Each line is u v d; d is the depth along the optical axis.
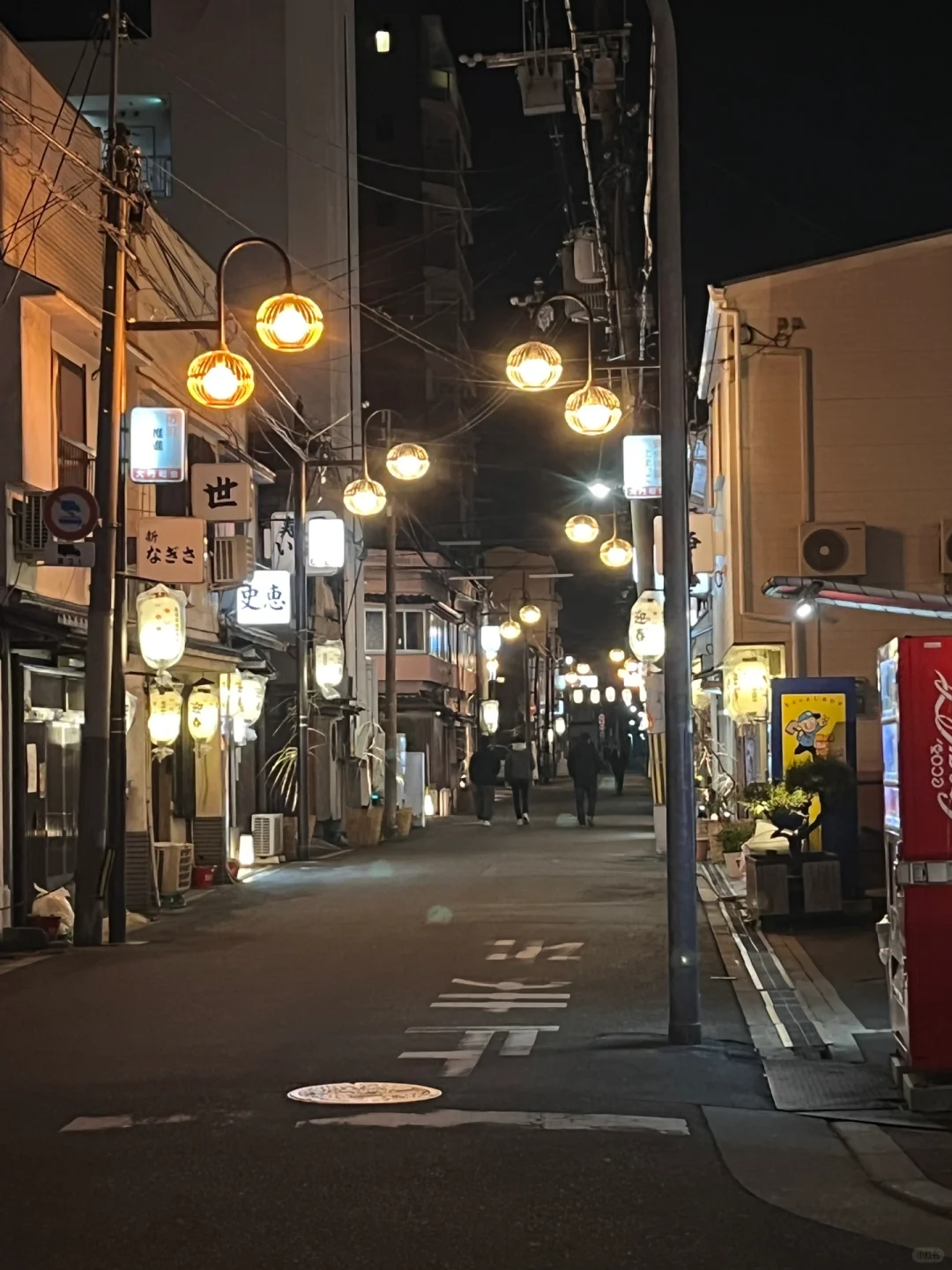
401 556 48.38
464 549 66.94
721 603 24.39
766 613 20.64
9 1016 11.62
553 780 74.88
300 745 27.88
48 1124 7.99
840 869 16.05
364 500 23.20
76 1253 5.79
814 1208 6.40
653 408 21.97
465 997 12.12
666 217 10.66
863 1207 6.41
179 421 17.97
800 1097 8.55
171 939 16.42
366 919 17.81
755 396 20.77
